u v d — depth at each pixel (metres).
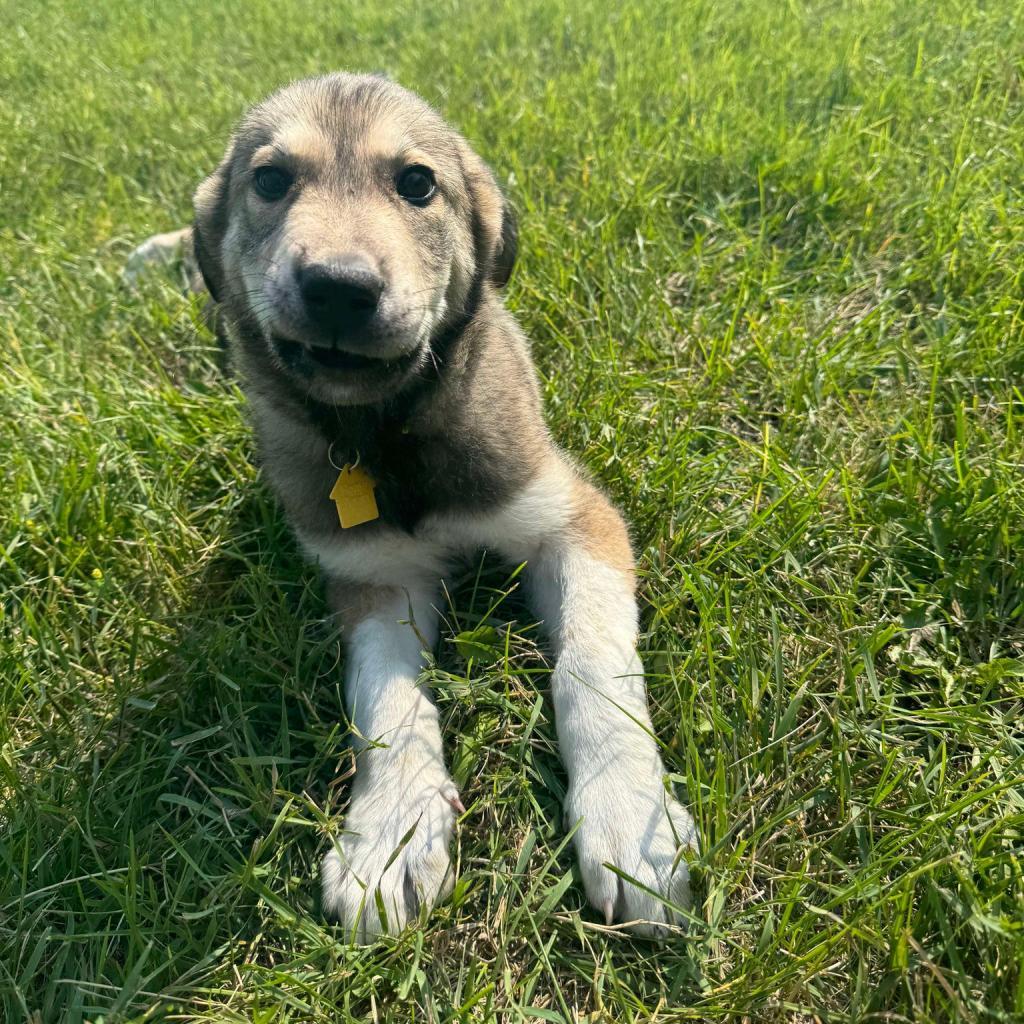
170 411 0.68
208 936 0.37
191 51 1.60
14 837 0.41
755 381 0.64
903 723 0.43
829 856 0.37
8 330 0.76
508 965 0.36
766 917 0.36
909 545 0.50
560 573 0.50
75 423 0.66
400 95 0.54
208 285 0.60
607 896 0.36
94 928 0.38
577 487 0.54
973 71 0.97
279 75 1.38
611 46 1.27
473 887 0.39
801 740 0.42
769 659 0.45
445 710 0.46
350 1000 0.35
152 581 0.55
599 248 0.76
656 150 0.89
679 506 0.55
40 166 1.11
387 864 0.37
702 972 0.35
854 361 0.63
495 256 0.59
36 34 1.82
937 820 0.36
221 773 0.44
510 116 1.05
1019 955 0.31
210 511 0.61
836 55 1.07
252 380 0.53
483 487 0.51
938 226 0.72
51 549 0.56
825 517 0.52
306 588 0.53
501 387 0.53
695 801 0.39
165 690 0.48
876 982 0.34
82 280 0.86
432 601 0.53
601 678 0.43
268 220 0.49
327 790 0.43
